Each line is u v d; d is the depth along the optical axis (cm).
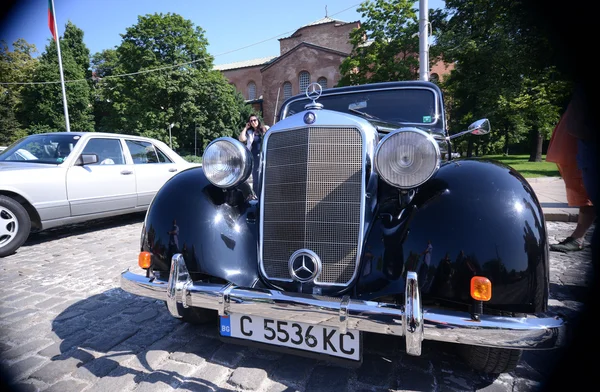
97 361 218
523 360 212
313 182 195
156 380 198
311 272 191
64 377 202
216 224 209
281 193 205
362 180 190
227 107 3162
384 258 177
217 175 214
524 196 165
